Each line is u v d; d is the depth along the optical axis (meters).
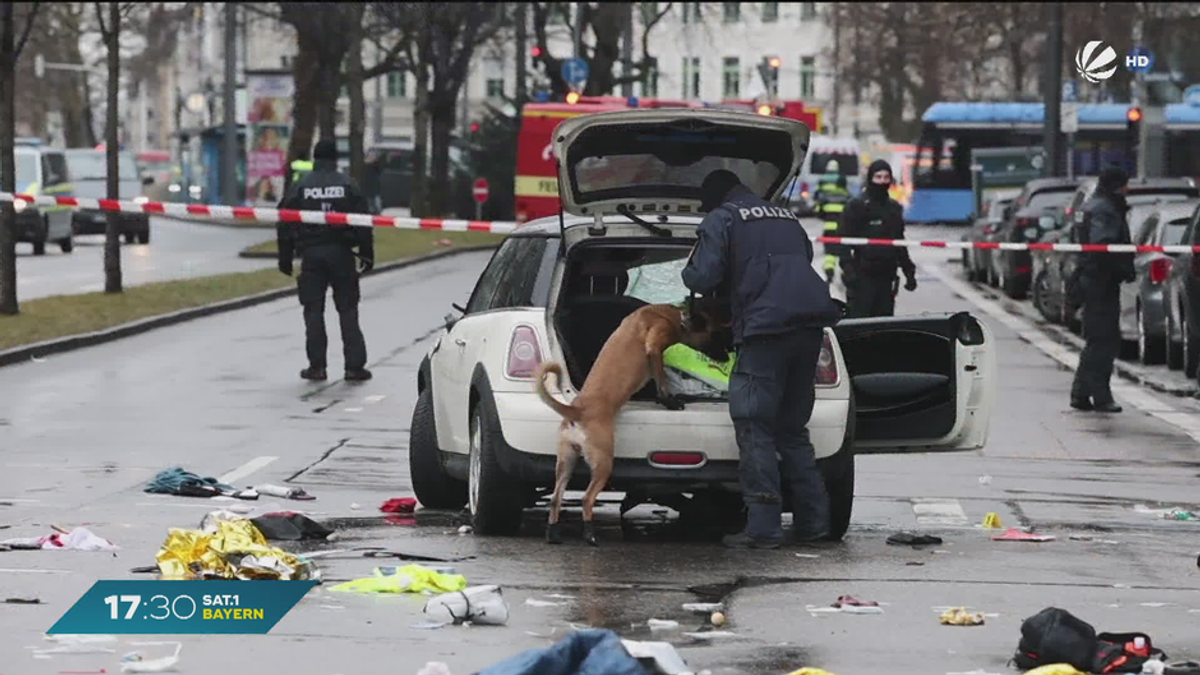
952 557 29.44
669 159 32.28
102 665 21.09
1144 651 21.61
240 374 58.50
